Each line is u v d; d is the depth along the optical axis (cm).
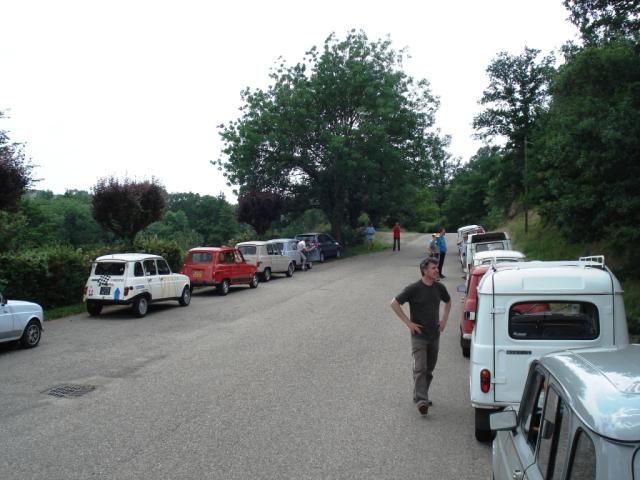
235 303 1862
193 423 707
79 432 678
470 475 553
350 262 3312
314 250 3291
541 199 2633
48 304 1670
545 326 688
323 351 1128
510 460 372
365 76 3434
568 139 1452
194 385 889
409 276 2495
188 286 1836
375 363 1025
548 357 357
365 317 1533
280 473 557
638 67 1407
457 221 8212
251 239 3459
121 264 1587
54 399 818
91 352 1141
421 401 726
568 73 1515
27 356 1105
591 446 240
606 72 1445
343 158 3331
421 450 618
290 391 851
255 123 3491
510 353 629
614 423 237
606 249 1838
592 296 624
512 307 636
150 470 566
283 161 3569
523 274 643
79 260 1788
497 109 3497
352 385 881
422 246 4531
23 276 1570
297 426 695
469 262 1845
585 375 294
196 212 8625
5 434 673
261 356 1093
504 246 1891
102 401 806
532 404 366
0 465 581
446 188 9625
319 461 586
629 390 262
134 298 1575
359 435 663
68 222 6306
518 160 3534
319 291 2102
